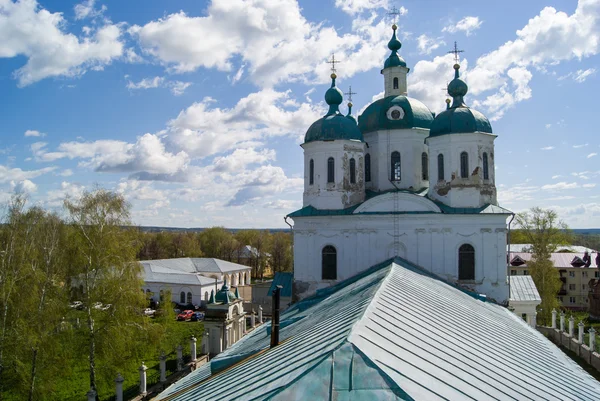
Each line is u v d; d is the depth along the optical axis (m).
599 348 52.31
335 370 10.77
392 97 50.97
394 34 53.66
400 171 48.72
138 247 47.19
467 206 42.91
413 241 43.00
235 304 49.84
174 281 94.06
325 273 44.75
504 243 42.06
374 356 11.70
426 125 49.31
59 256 45.91
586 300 108.00
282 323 27.94
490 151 43.97
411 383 10.91
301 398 9.97
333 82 50.22
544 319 72.38
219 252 158.75
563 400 14.78
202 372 24.25
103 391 44.97
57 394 45.19
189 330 72.88
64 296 45.38
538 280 75.62
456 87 46.28
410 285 25.77
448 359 14.16
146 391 37.28
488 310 29.95
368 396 10.01
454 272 42.25
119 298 43.41
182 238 160.88
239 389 12.40
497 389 13.17
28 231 46.22
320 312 25.28
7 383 40.78
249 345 26.84
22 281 41.69
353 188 45.81
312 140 45.97
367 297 19.84
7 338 40.00
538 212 79.69
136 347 45.03
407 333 15.24
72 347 44.91
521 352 19.81
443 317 20.28
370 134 49.78
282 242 157.62
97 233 44.12
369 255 43.66
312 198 45.75
